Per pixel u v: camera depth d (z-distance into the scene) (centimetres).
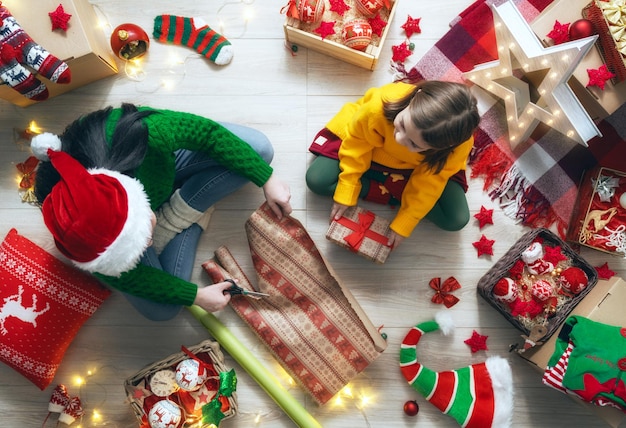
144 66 157
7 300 138
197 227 147
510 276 145
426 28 157
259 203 155
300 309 146
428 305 153
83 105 156
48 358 141
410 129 112
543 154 154
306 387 143
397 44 158
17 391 150
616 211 145
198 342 152
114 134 102
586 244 146
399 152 134
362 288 153
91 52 137
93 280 146
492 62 147
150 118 109
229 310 151
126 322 152
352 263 154
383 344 139
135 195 96
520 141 149
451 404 142
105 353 151
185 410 138
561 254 140
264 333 144
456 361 152
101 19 157
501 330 152
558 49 126
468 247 154
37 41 134
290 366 144
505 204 154
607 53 135
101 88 156
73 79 149
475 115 113
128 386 136
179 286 125
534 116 139
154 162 111
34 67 129
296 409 141
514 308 140
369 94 135
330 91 158
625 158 152
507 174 153
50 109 155
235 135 130
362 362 142
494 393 143
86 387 150
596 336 128
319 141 146
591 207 147
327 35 150
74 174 92
